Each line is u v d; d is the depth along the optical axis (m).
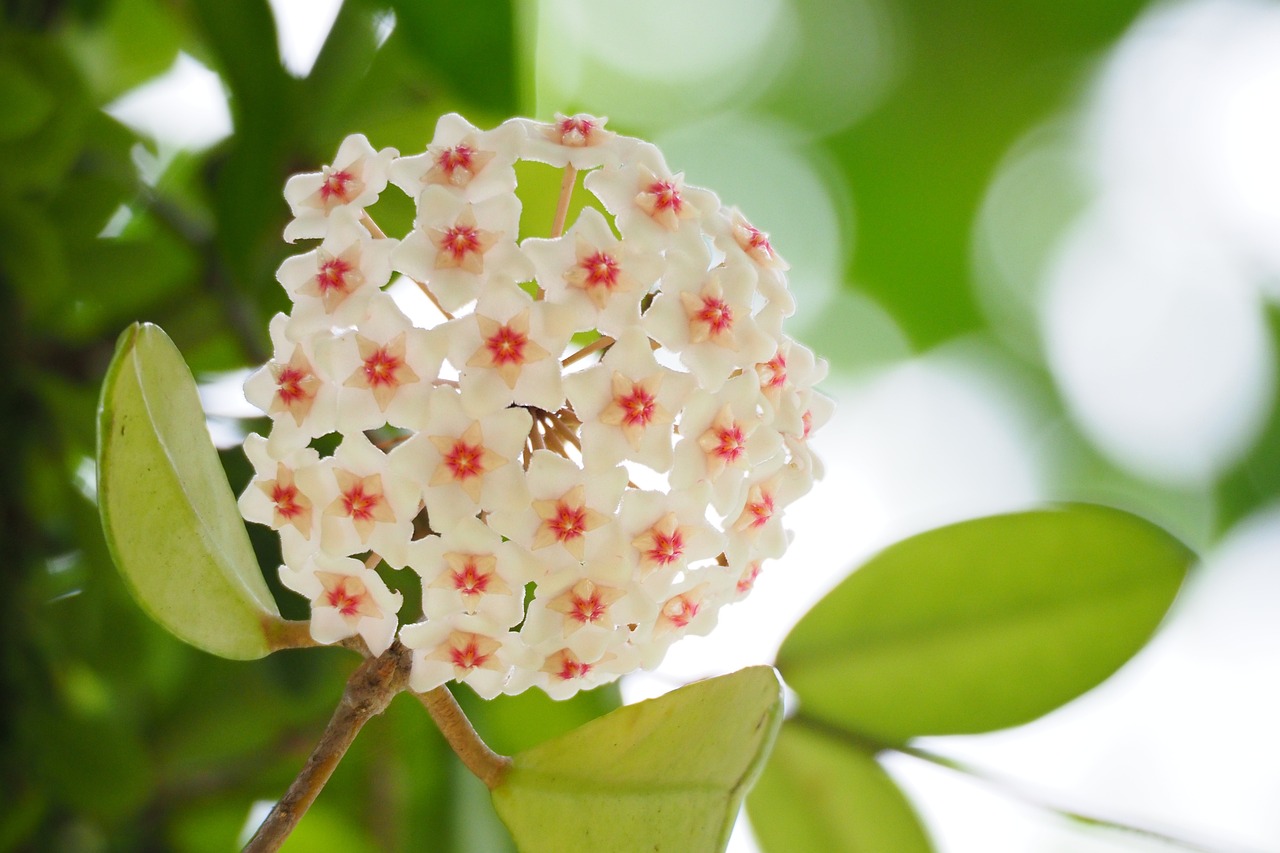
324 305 0.42
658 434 0.42
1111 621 0.46
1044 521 0.46
